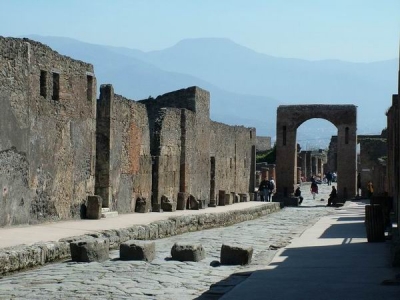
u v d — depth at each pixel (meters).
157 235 27.03
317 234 27.80
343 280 15.33
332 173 104.12
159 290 14.81
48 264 18.42
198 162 45.72
